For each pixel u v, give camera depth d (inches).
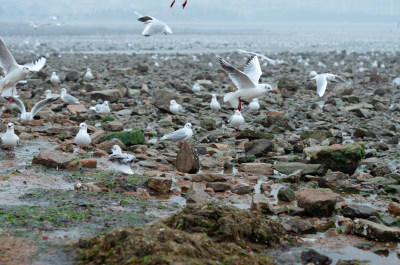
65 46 3137.3
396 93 1272.1
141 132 668.7
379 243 383.2
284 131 799.1
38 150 610.9
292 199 484.7
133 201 439.8
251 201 472.4
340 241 385.1
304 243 376.8
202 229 348.8
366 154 653.3
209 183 503.5
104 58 2191.2
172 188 496.1
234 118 745.6
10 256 311.7
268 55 2549.2
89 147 640.4
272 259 340.2
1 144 610.2
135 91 1122.7
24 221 366.0
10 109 833.5
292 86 1238.9
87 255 309.1
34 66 688.4
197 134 745.6
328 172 564.4
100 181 478.3
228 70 665.6
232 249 331.0
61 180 488.7
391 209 453.4
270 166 577.6
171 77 1480.1
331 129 790.5
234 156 644.1
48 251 321.7
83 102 969.5
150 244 298.8
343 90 1153.4
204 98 1026.1
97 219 384.2
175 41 4119.1
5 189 448.8
